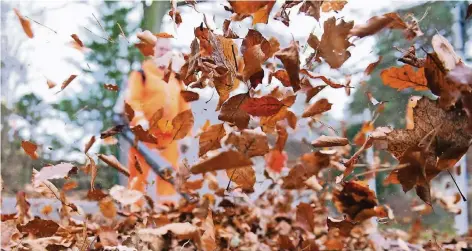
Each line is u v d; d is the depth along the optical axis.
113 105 2.35
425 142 1.15
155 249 1.45
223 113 1.28
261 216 2.52
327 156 1.58
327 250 1.85
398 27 1.25
